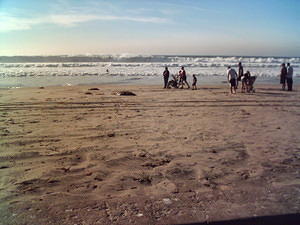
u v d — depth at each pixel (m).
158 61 68.56
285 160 6.25
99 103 14.98
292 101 16.23
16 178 5.18
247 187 4.91
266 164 6.00
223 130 9.01
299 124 10.02
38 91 20.81
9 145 7.21
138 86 25.36
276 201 4.41
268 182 5.12
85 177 5.26
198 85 26.56
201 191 4.75
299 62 65.88
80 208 4.16
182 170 5.64
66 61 68.56
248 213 4.07
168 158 6.31
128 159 6.23
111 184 4.98
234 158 6.35
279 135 8.41
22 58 67.94
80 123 9.98
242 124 9.95
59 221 3.81
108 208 4.17
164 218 3.94
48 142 7.52
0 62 64.69
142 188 4.86
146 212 4.08
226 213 4.07
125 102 15.39
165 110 12.95
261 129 9.20
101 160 6.16
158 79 32.38
